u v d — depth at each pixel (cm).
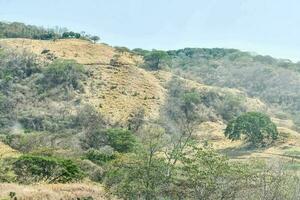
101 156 8838
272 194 4700
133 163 4691
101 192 5156
